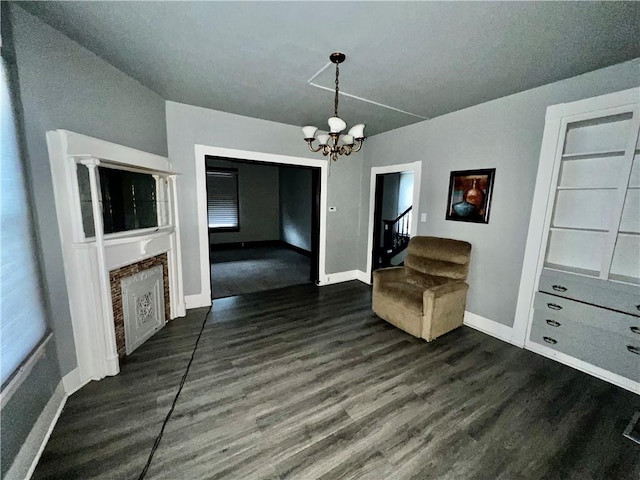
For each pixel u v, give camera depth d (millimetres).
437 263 3158
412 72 2275
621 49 1860
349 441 1581
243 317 3289
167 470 1385
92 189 1912
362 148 4660
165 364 2311
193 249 3451
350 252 4879
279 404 1865
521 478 1384
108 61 2180
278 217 8227
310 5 1509
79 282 1945
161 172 2652
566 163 2521
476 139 3004
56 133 1760
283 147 3885
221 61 2160
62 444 1520
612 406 1888
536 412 1832
